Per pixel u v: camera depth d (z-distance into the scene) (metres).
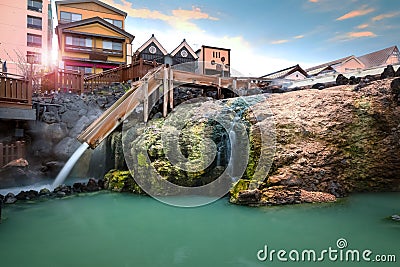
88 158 7.27
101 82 10.93
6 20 20.47
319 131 5.98
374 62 19.98
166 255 3.21
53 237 3.76
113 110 6.58
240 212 4.65
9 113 6.76
